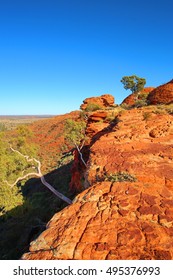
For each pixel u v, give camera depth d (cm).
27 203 2066
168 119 1698
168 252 555
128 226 643
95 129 2386
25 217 2011
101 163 1116
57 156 4562
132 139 1423
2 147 1831
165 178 905
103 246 581
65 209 771
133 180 898
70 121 2683
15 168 1839
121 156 1162
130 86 4806
